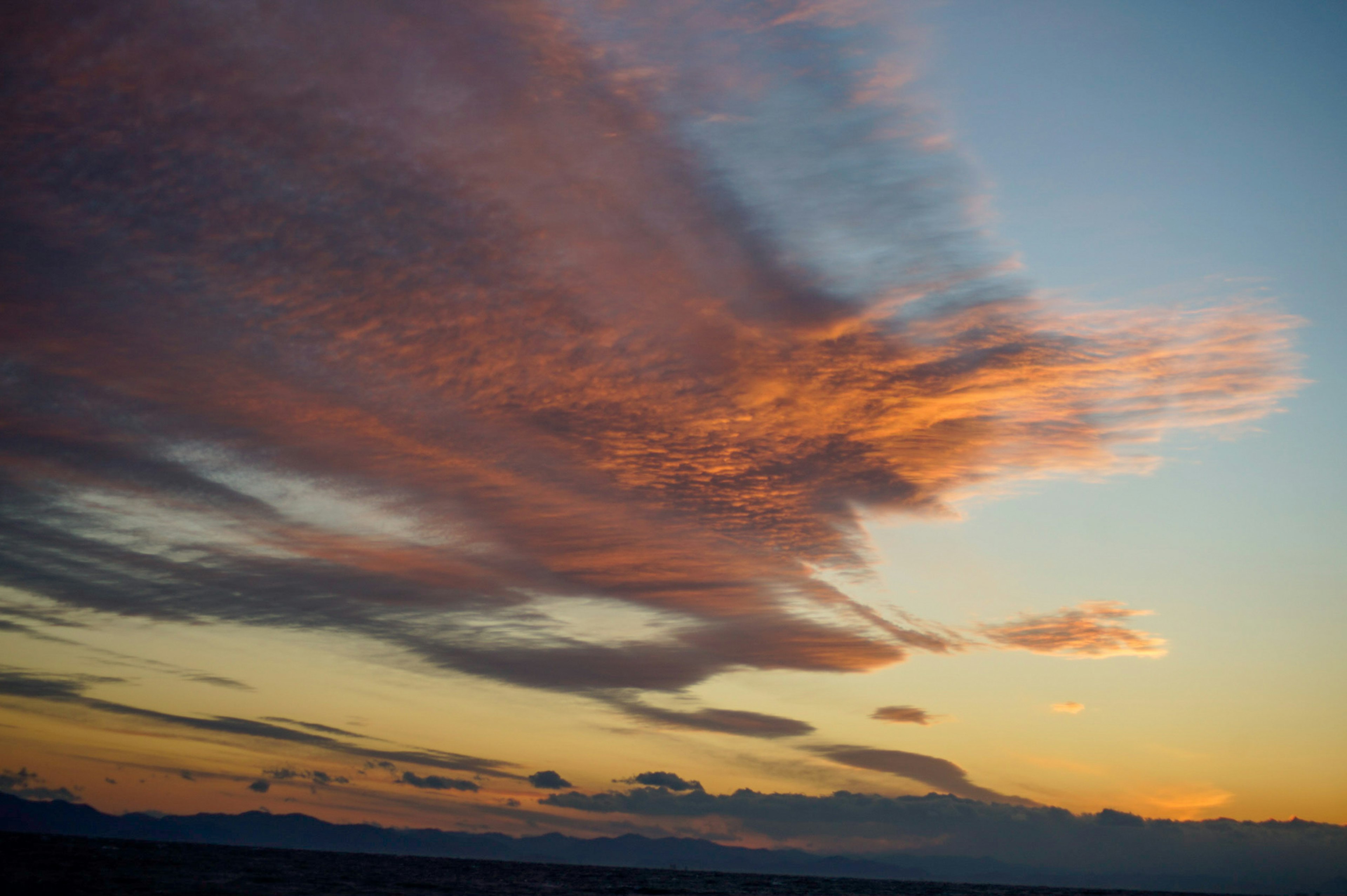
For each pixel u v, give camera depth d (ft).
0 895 209.56
